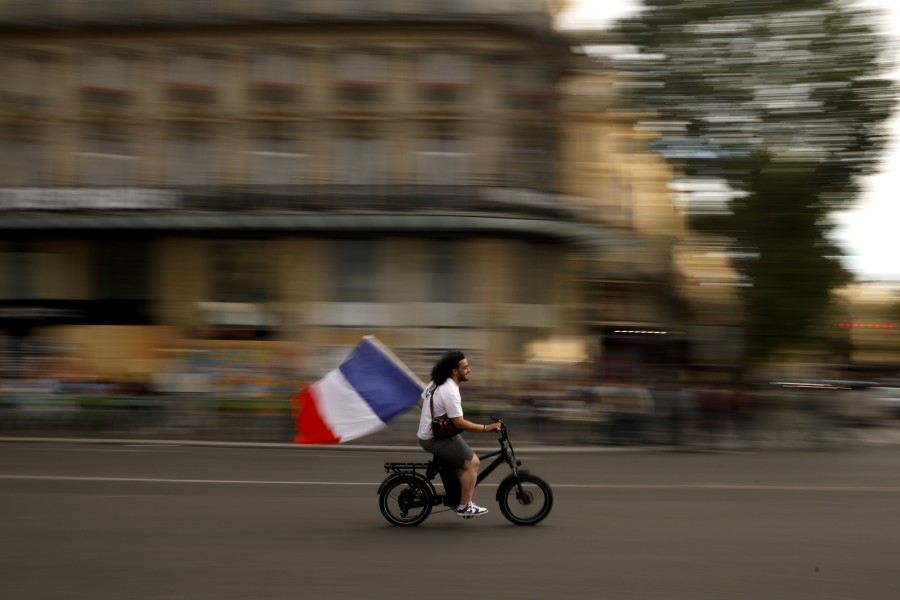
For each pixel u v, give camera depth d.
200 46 30.59
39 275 31.50
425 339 29.75
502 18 29.91
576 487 12.35
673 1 22.64
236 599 6.57
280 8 30.42
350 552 8.10
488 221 28.95
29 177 31.03
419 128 30.34
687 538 8.84
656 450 18.48
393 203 29.55
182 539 8.64
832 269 23.72
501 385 20.53
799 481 13.49
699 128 23.00
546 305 30.28
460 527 9.29
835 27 22.30
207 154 30.84
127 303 31.19
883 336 51.59
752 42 22.61
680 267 30.31
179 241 31.06
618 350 29.73
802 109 22.52
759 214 23.12
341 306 30.20
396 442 18.89
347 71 30.53
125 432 19.91
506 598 6.64
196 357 26.92
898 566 7.78
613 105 23.89
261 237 30.73
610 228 30.58
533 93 30.33
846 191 22.95
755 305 23.80
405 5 30.31
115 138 30.98
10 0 30.59
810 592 6.91
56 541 8.53
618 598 6.67
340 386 10.02
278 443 18.89
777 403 19.77
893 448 20.02
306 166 30.58
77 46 30.83
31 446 18.17
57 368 22.14
